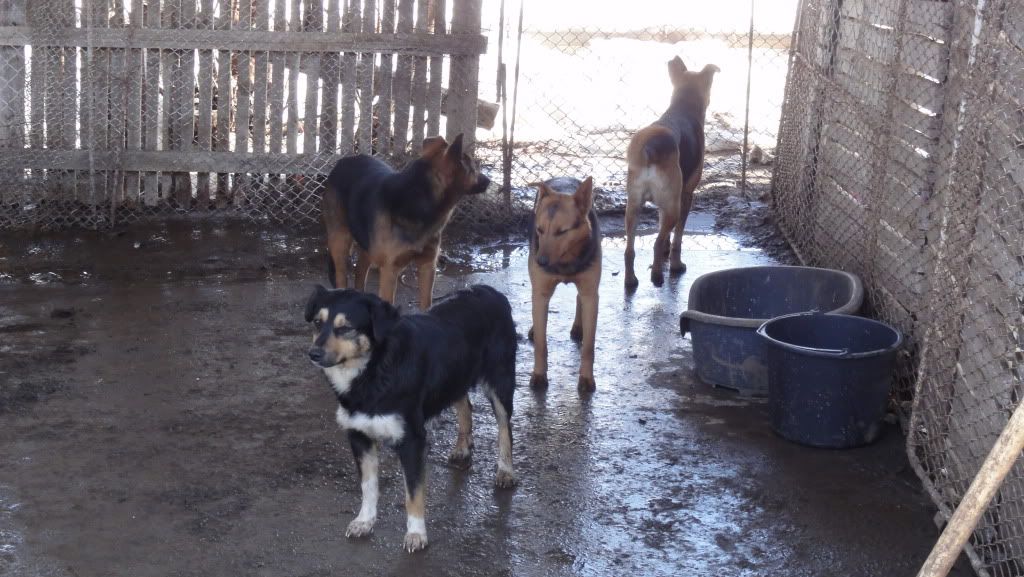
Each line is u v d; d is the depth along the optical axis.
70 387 4.82
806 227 6.21
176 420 4.64
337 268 5.54
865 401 4.50
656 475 4.40
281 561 3.96
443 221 5.19
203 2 6.48
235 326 5.38
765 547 4.06
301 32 6.50
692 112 6.23
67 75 6.44
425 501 4.14
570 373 5.09
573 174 7.47
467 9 6.58
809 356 4.46
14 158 6.45
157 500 4.20
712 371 4.97
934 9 4.70
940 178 4.57
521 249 6.45
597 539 4.09
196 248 6.25
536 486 4.34
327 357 3.80
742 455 4.52
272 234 6.49
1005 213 3.98
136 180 6.63
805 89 6.39
